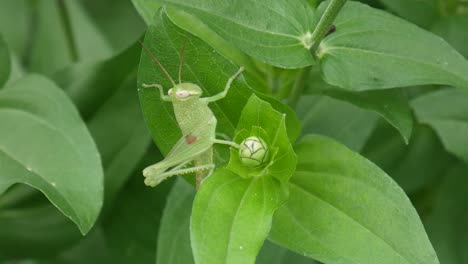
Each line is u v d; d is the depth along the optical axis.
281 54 0.42
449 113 0.49
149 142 0.49
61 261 0.54
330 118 0.48
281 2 0.42
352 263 0.40
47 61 0.58
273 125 0.41
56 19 0.58
